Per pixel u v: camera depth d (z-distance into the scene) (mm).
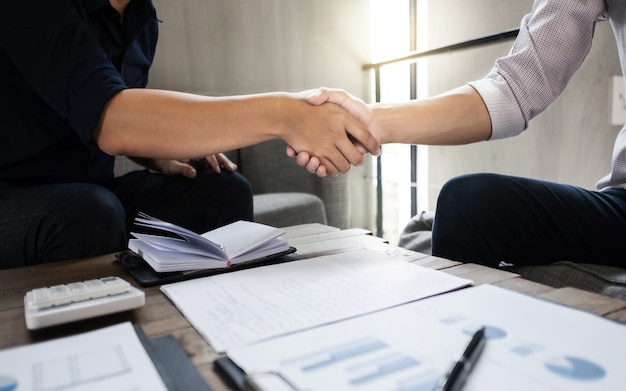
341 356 318
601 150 2352
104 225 826
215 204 1285
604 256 789
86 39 734
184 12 2240
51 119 990
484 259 806
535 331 351
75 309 424
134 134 673
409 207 2531
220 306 458
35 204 806
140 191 1254
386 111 805
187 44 2262
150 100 679
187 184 1263
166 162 1282
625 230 769
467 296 438
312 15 2553
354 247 757
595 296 457
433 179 2428
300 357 320
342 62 2662
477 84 853
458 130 822
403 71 2398
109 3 1050
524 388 267
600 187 916
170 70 2236
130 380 296
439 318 385
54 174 1055
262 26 2432
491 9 2320
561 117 2250
